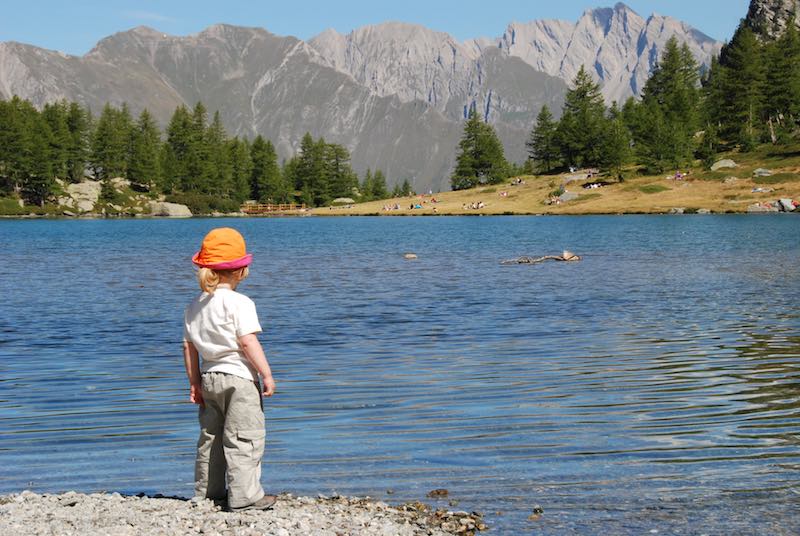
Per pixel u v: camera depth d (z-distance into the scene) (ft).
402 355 49.75
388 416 34.17
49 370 45.62
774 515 21.70
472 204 487.61
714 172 460.55
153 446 30.12
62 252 172.35
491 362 47.03
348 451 28.81
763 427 31.27
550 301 77.41
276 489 24.80
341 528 20.08
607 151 494.59
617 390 38.83
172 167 647.97
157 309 74.69
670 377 41.75
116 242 219.61
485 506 22.90
